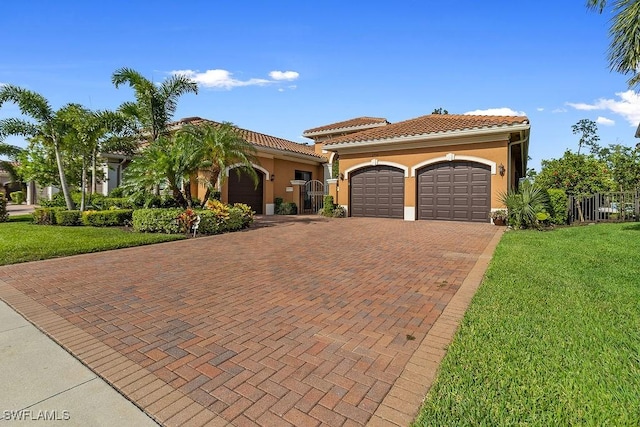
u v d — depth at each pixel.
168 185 14.60
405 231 13.41
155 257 8.59
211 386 3.03
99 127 15.99
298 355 3.59
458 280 6.34
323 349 3.72
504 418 2.48
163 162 13.41
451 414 2.55
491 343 3.65
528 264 7.15
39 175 19.66
